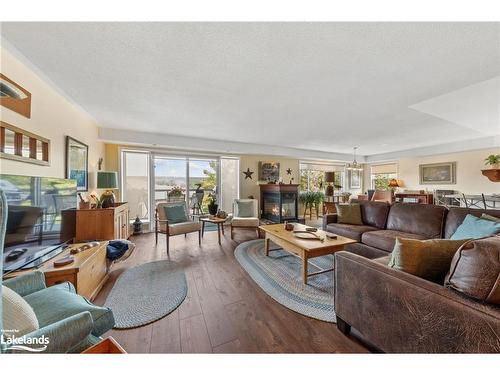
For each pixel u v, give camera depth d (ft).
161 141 14.15
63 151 8.07
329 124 11.72
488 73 6.28
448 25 4.33
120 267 8.74
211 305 6.03
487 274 2.69
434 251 3.70
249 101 8.54
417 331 3.32
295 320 5.38
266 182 19.83
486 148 14.84
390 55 5.41
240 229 16.06
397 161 21.43
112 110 9.60
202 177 17.90
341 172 24.64
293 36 4.73
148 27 4.47
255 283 7.39
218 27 4.47
